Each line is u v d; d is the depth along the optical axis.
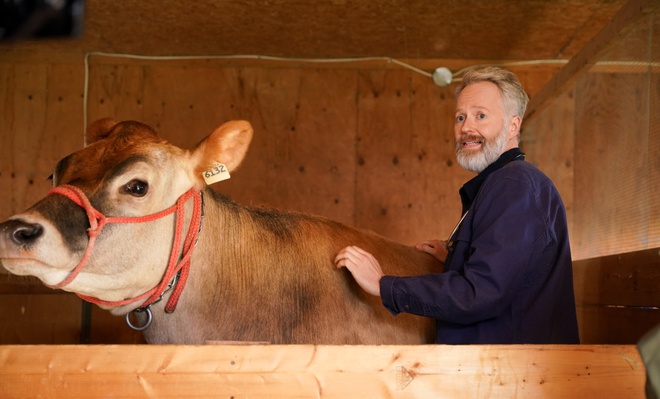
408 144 5.13
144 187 2.32
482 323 2.39
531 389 1.82
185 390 1.77
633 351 1.84
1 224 2.02
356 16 4.36
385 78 5.18
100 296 2.35
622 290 3.18
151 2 4.16
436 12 4.27
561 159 4.95
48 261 2.07
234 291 2.61
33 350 1.75
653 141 2.93
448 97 5.16
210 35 4.71
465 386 1.81
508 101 2.73
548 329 2.38
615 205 3.53
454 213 5.08
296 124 5.14
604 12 4.20
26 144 5.09
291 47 4.91
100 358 1.76
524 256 2.29
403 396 1.80
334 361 1.80
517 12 4.25
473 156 2.70
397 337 2.75
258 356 1.79
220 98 5.16
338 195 5.09
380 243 2.98
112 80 5.15
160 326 2.56
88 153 2.40
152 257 2.37
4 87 5.11
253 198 5.07
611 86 3.60
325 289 2.68
